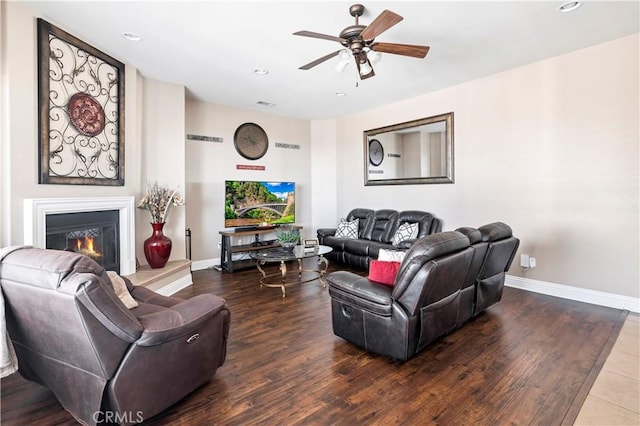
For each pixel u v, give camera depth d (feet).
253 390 6.63
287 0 8.48
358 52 8.75
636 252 10.84
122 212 11.82
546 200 12.75
